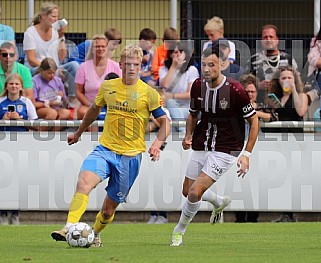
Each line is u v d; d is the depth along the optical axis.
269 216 32.25
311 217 32.22
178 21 34.72
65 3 36.31
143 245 23.14
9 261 18.30
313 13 34.56
